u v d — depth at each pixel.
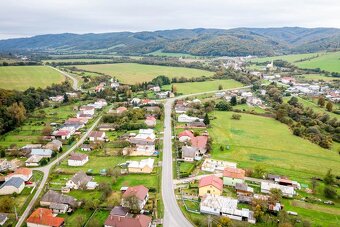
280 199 121.81
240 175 135.00
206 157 165.00
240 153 171.50
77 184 130.25
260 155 169.62
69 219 108.50
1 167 149.12
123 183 134.50
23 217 109.69
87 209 113.81
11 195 124.56
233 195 126.62
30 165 154.25
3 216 106.88
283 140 196.12
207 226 101.94
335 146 191.12
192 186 131.62
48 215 105.56
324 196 128.12
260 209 110.62
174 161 158.50
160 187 131.00
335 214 114.31
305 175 147.25
